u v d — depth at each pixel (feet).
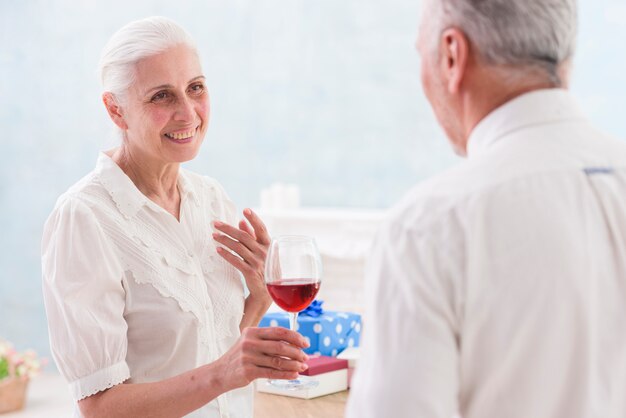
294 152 20.08
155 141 5.91
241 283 6.51
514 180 3.39
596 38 16.24
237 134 20.38
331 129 19.77
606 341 3.35
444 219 3.36
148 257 5.89
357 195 19.71
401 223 3.43
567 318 3.28
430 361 3.23
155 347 5.89
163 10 20.51
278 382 6.36
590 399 3.31
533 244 3.29
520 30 3.50
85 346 5.50
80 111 20.88
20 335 20.99
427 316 3.26
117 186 6.02
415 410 3.19
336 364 6.64
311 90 19.85
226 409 6.05
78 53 20.83
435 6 3.70
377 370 3.30
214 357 6.13
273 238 5.50
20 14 21.03
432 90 3.83
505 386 3.36
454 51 3.63
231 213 6.93
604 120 16.30
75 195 5.90
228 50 20.29
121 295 5.79
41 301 20.94
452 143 3.97
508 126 3.57
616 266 3.40
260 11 20.07
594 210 3.40
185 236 6.22
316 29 19.70
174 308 5.88
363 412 3.29
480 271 3.30
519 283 3.28
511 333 3.29
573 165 3.44
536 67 3.57
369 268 3.53
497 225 3.33
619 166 3.52
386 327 3.33
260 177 20.33
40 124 21.08
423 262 3.33
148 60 5.80
